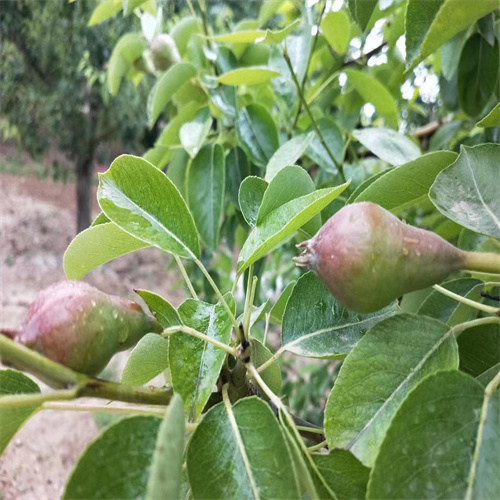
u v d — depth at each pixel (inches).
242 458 4.2
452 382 4.0
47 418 29.5
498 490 3.7
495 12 8.6
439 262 4.2
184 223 5.6
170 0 19.3
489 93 9.1
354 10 7.7
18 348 3.7
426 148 14.1
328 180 12.6
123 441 3.8
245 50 13.1
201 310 5.5
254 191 6.3
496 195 5.3
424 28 5.9
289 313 5.7
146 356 6.2
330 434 4.4
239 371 5.1
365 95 11.2
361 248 4.0
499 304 6.7
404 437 3.7
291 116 12.4
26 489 24.6
